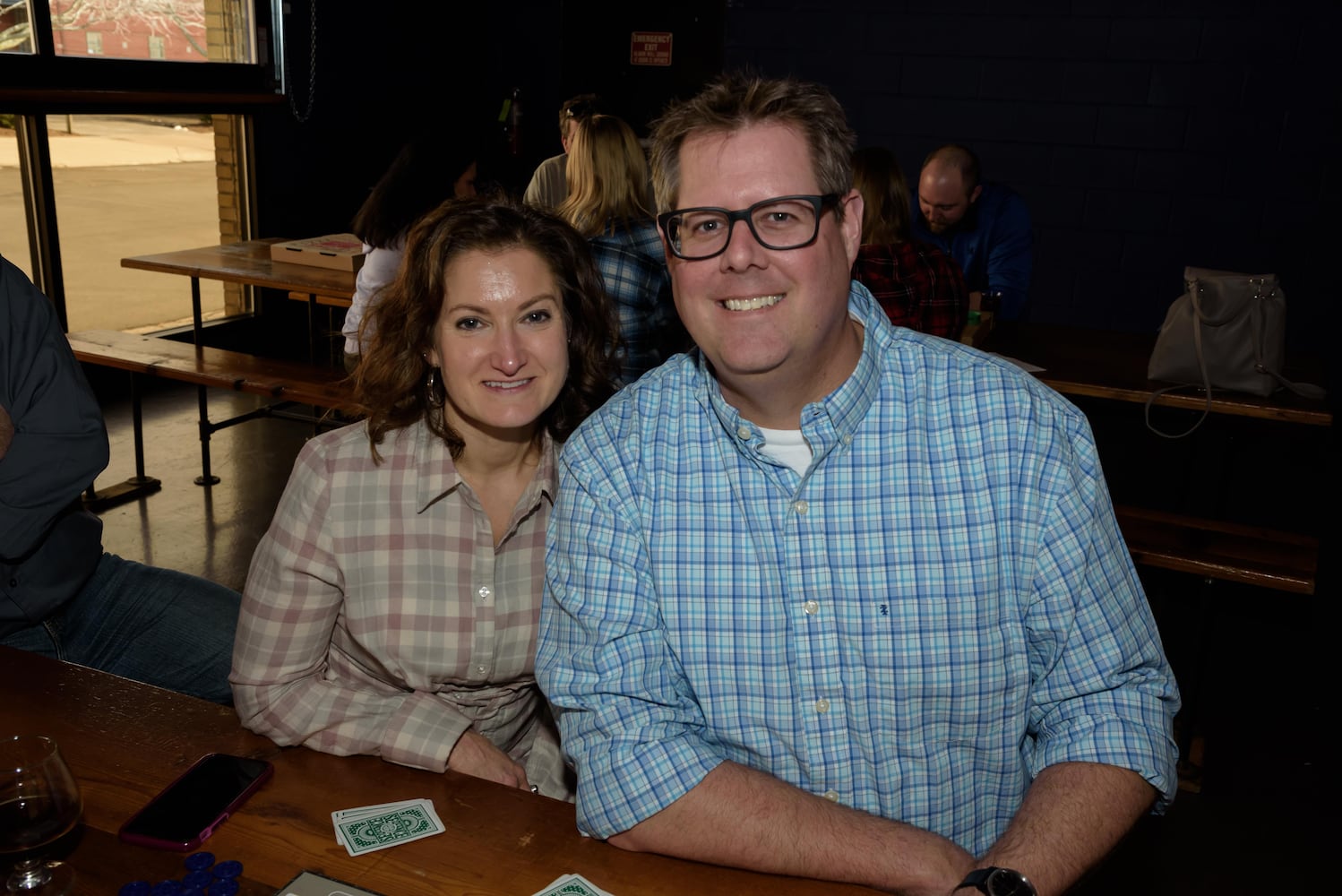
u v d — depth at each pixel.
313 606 1.48
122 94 5.10
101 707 1.50
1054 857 1.12
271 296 6.29
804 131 1.15
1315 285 5.65
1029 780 1.32
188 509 4.14
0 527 1.94
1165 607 3.79
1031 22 5.84
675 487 1.27
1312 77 5.43
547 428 1.62
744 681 1.25
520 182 7.26
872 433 1.23
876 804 1.25
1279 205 5.63
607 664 1.25
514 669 1.61
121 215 5.61
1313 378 3.32
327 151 6.45
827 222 1.16
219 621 2.14
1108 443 5.32
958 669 1.22
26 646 2.10
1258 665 3.41
